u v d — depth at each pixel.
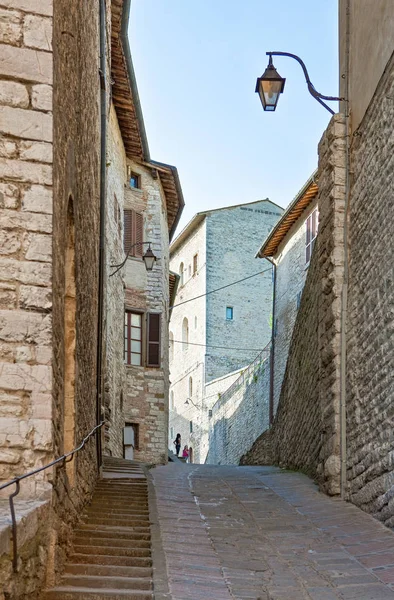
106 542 7.61
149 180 26.06
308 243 24.98
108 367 18.64
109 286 19.14
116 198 22.09
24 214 6.29
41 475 5.94
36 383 6.07
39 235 6.29
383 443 9.88
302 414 15.23
